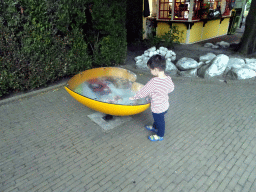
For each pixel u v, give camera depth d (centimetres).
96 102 333
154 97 298
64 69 560
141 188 251
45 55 518
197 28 1088
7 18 438
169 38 940
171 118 409
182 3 1051
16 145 329
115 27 636
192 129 371
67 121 398
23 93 506
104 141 340
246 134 354
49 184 257
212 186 253
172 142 337
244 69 595
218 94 512
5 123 390
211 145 328
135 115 421
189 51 910
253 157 300
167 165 288
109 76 470
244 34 827
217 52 881
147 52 764
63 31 536
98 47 681
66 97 500
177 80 607
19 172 276
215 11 1122
